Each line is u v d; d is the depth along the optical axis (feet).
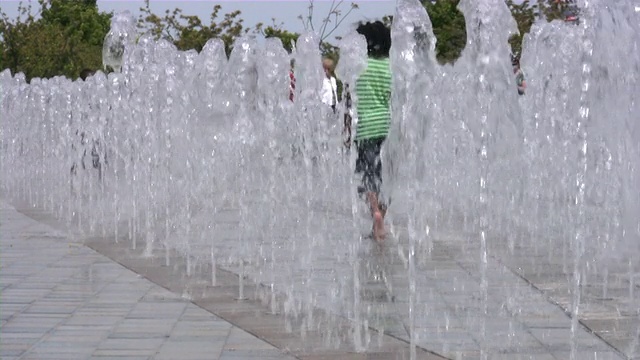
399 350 19.39
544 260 30.01
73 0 189.98
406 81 31.86
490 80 30.01
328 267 29.45
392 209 42.14
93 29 184.96
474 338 20.30
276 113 44.55
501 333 20.72
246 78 43.65
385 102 33.60
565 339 20.15
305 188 47.96
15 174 70.85
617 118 25.72
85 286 26.48
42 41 134.51
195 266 29.89
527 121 44.29
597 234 33.19
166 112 49.11
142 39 49.49
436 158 45.75
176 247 34.30
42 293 25.40
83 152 56.75
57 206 49.98
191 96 47.01
